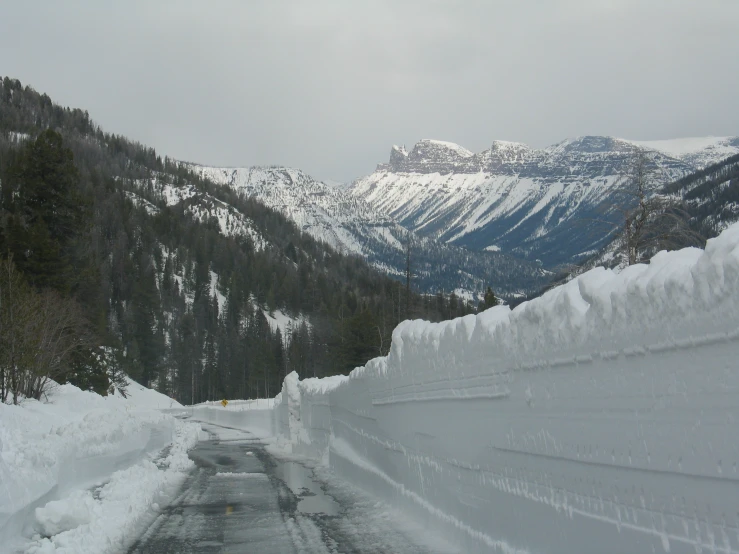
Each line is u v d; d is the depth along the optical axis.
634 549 4.52
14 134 189.25
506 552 6.46
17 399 23.08
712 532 3.86
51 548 7.70
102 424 16.03
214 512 11.44
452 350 7.93
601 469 4.90
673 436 4.14
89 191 140.88
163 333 115.50
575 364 5.21
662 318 4.22
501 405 6.58
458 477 7.88
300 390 24.31
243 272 156.62
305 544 8.70
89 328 42.72
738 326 3.64
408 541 8.45
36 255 38.38
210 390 115.38
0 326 23.22
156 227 165.00
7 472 8.54
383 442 11.84
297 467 18.48
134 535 9.53
